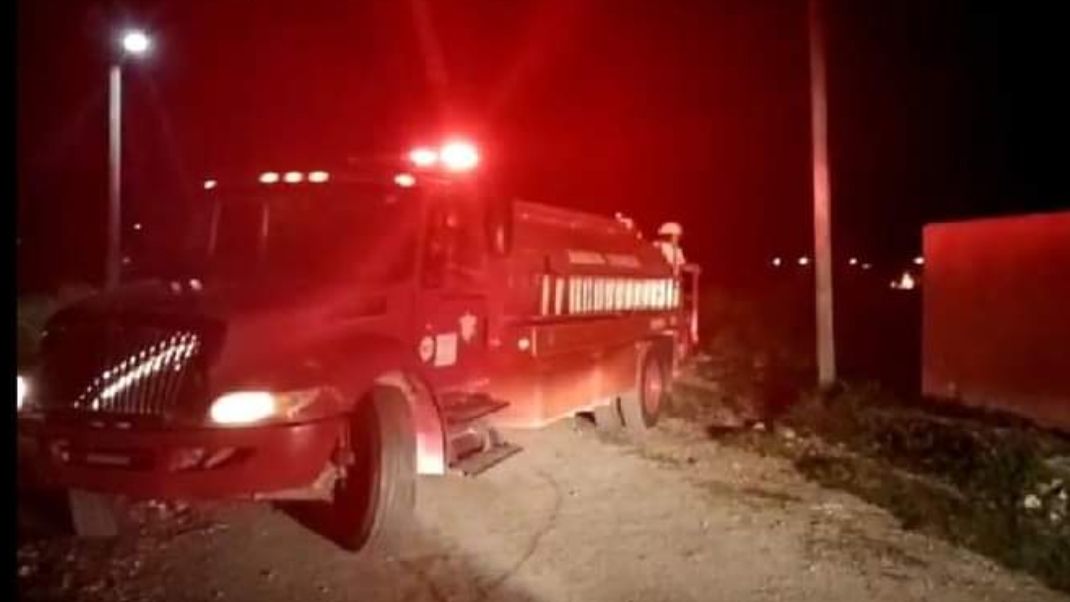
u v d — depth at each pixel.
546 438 13.53
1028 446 13.52
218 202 9.38
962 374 18.08
